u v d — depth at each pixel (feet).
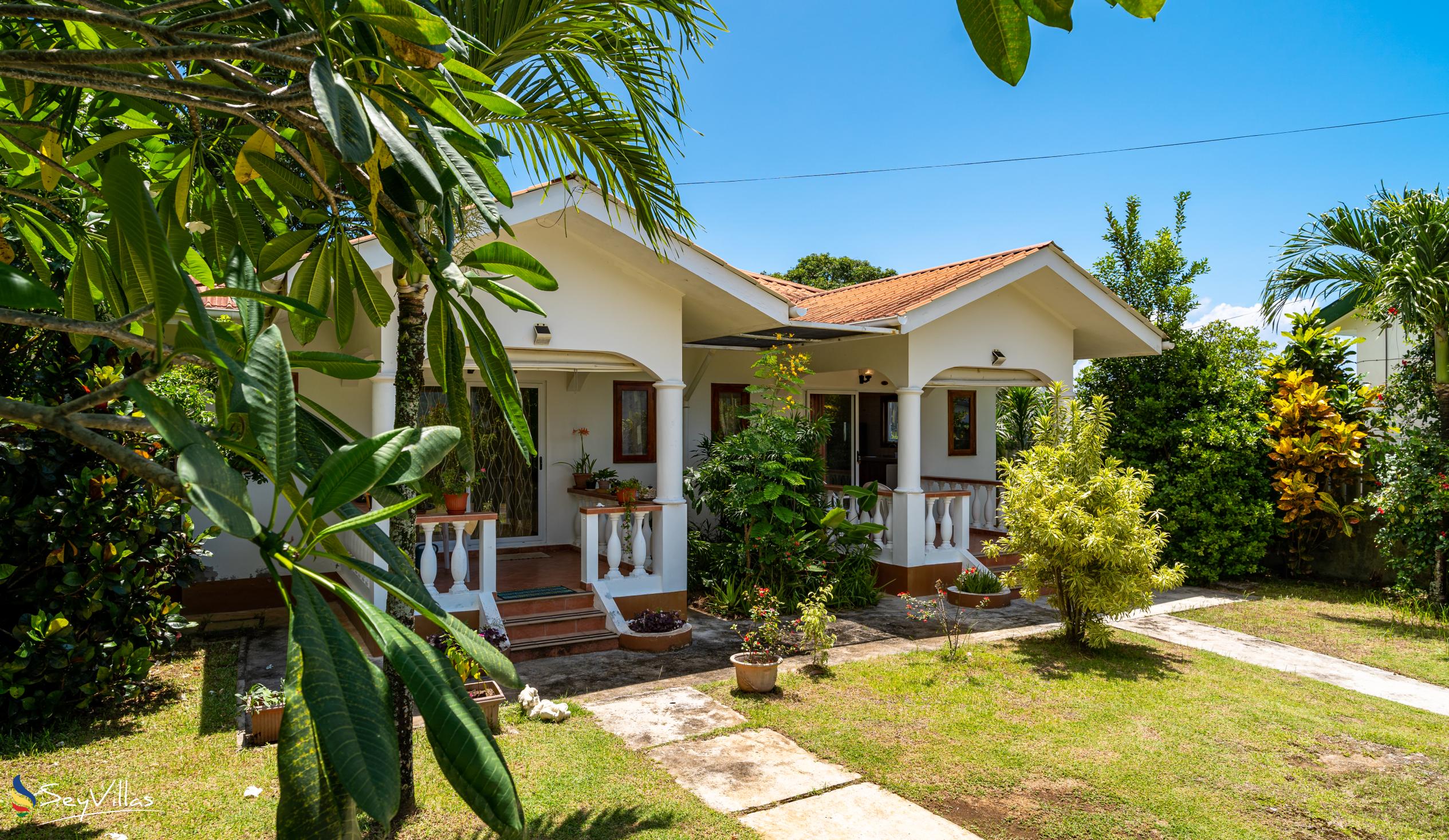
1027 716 22.50
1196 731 21.45
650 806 16.78
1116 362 48.19
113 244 6.73
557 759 19.04
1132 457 45.60
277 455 4.25
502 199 8.08
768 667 24.18
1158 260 48.67
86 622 21.27
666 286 32.37
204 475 3.60
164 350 4.81
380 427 26.61
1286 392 43.27
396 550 5.19
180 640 29.73
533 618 29.68
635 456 44.09
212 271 9.77
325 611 3.82
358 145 4.99
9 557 20.66
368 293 9.88
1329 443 41.50
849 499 42.75
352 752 3.31
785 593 35.40
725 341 40.63
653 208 17.85
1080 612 29.86
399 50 5.97
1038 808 17.16
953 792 17.83
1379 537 37.76
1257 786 18.26
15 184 10.87
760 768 19.03
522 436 8.49
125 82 5.99
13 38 9.18
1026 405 71.15
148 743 19.61
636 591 32.30
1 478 20.47
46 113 10.67
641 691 24.61
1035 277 39.29
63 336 21.50
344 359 6.07
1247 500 43.21
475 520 29.17
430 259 8.16
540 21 14.17
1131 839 15.93
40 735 19.93
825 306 46.96
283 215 12.75
